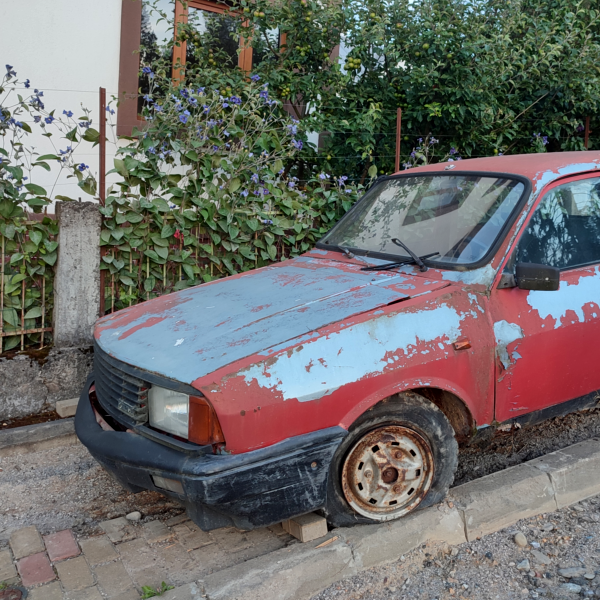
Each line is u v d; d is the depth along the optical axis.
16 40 6.84
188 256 5.25
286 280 3.66
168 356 2.90
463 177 3.95
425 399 3.16
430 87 7.41
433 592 2.85
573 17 7.99
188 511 2.78
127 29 7.53
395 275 3.49
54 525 3.38
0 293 4.58
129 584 2.83
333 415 2.82
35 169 7.03
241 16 7.63
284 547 3.00
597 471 3.72
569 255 3.65
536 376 3.43
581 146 8.45
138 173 5.02
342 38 7.98
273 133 6.44
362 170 8.18
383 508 3.13
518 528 3.33
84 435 3.14
